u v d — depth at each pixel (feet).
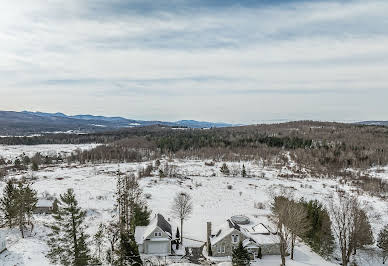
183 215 170.09
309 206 163.43
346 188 308.40
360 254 151.12
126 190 182.91
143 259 130.41
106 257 120.37
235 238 139.23
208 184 315.17
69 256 111.96
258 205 238.07
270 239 145.79
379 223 197.88
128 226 158.81
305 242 160.25
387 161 428.15
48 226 158.81
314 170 402.72
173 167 388.37
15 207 140.56
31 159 474.08
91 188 278.67
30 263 109.91
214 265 127.24
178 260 131.34
